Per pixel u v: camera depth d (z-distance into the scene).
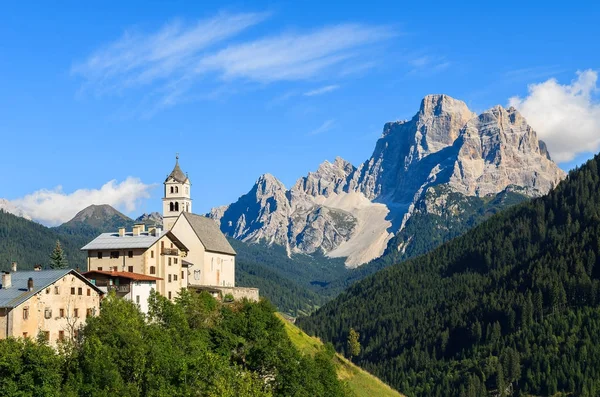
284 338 167.12
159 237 185.25
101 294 150.38
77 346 132.12
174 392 122.69
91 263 184.12
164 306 153.50
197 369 130.25
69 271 143.12
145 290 173.12
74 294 144.50
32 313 134.50
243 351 156.62
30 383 114.50
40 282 138.38
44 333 136.38
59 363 119.75
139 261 180.50
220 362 134.00
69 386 115.81
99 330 130.62
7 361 115.12
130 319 135.88
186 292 166.00
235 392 127.62
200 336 152.25
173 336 143.12
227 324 161.75
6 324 131.12
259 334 161.25
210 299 178.38
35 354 117.25
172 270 187.75
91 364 118.69
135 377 123.94
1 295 135.25
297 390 148.38
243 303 184.75
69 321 141.38
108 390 116.81
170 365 127.75
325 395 163.00
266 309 178.12
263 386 146.62
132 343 126.94
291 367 152.12
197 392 125.62
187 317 160.00
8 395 112.75
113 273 167.50
